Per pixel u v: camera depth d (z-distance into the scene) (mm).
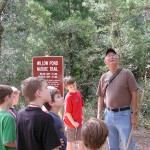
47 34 13820
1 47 11852
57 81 6004
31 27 13336
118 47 11727
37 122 2969
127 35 11672
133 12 11922
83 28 13836
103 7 11867
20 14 12625
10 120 3363
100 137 2570
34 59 6059
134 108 4879
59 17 15266
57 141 2977
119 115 4898
